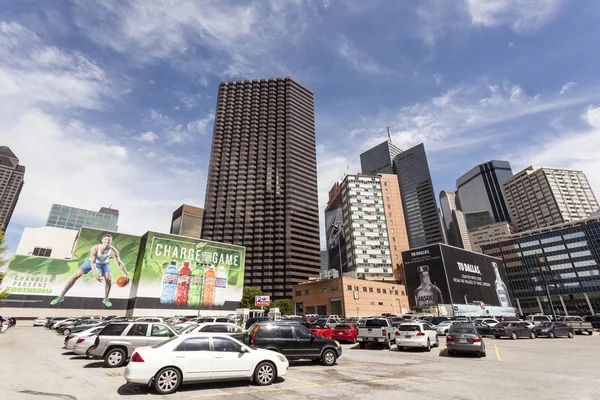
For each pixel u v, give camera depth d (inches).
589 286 4239.7
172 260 2967.5
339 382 361.1
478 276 3740.2
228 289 3253.0
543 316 1595.7
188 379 311.1
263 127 6505.9
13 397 285.7
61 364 489.4
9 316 2297.0
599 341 951.6
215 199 5743.1
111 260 2785.4
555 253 4650.6
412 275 3486.7
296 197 5915.4
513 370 447.5
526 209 7145.7
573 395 298.8
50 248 3149.6
